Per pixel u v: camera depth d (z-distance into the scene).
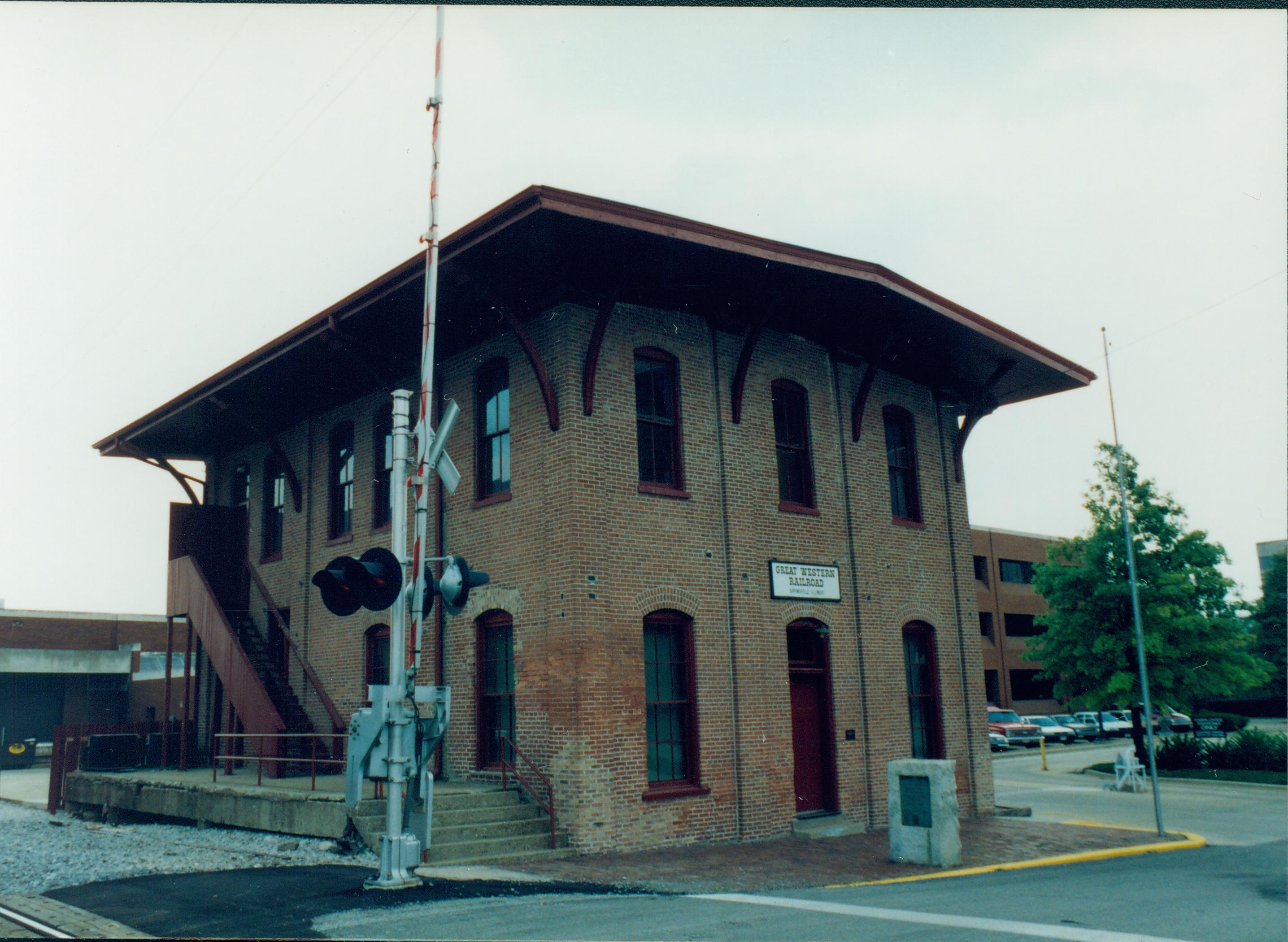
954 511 20.86
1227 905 9.84
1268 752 28.80
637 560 15.03
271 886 10.34
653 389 16.16
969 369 20.59
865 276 16.52
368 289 15.95
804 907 9.62
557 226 13.55
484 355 16.66
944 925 8.58
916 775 13.42
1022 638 55.06
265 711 18.44
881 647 18.41
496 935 8.04
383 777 10.26
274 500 23.16
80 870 12.10
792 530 17.38
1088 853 14.29
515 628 15.13
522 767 14.68
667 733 15.15
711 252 14.87
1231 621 28.56
